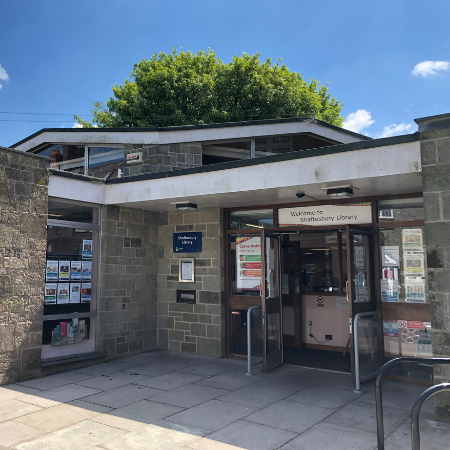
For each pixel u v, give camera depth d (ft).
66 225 25.05
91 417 16.72
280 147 36.19
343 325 29.01
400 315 21.88
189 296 28.84
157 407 17.93
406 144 17.43
